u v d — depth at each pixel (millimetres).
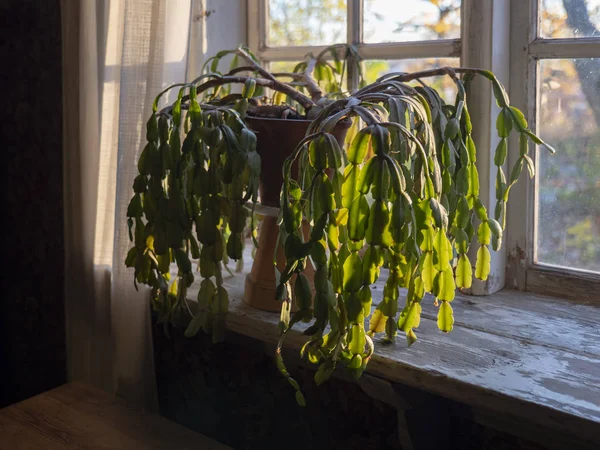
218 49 1496
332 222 827
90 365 1412
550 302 1172
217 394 1383
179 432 1118
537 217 1208
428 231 850
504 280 1247
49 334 1672
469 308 1150
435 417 1049
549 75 1152
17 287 1729
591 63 1101
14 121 1633
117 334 1248
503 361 938
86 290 1398
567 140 1148
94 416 1171
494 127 1161
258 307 1163
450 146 960
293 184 899
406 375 934
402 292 1251
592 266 1154
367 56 1366
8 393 1819
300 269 842
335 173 838
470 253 1199
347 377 1068
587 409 793
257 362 1288
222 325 1044
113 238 1241
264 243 1165
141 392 1283
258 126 1057
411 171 964
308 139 845
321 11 1444
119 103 1166
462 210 968
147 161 998
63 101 1361
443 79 1250
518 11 1158
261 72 1136
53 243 1600
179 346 1442
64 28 1328
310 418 1227
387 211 794
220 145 938
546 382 868
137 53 1139
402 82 1061
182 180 1005
